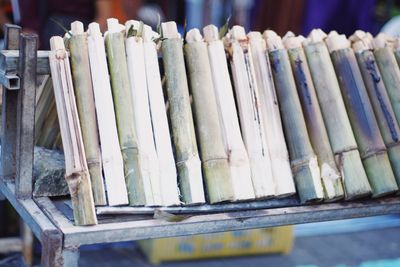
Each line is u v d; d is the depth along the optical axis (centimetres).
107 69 154
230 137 158
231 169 156
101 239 139
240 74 163
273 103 165
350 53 174
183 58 161
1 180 168
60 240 135
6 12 323
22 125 149
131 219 146
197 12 442
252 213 154
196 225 148
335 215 162
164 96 165
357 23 375
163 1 427
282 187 159
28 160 152
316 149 164
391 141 171
